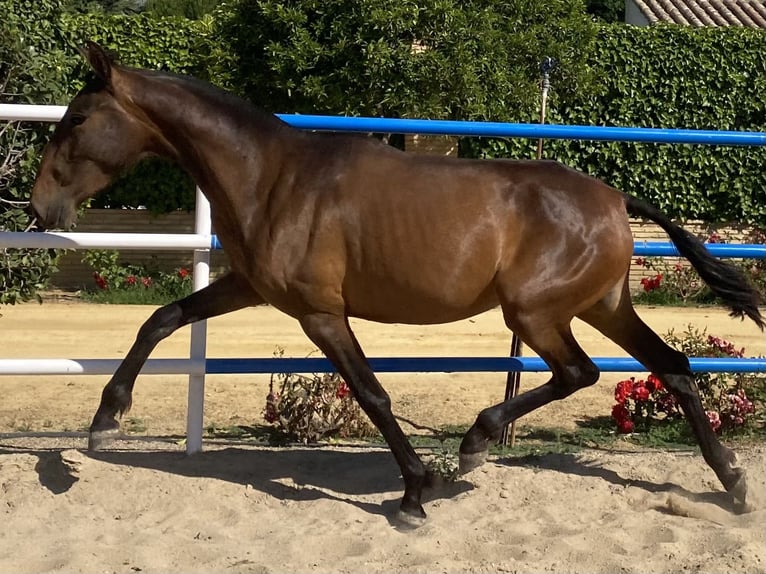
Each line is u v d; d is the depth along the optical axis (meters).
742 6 18.69
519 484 4.72
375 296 4.23
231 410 6.62
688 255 4.49
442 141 15.28
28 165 5.57
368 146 4.30
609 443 5.88
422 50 12.30
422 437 5.83
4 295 5.85
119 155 4.33
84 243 4.85
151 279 13.47
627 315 4.66
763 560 3.75
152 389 7.25
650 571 3.70
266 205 4.24
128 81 4.29
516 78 12.15
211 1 28.50
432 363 5.00
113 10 27.86
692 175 13.90
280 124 4.38
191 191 13.71
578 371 4.27
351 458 5.16
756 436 6.04
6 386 7.27
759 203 14.05
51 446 5.38
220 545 3.97
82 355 8.64
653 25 14.02
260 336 9.92
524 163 4.38
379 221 4.14
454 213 4.16
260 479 4.76
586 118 13.66
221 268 13.75
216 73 12.89
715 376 6.38
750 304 4.46
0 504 4.39
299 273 4.18
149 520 4.27
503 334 10.29
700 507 4.42
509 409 4.25
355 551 3.96
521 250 4.20
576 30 12.44
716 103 13.87
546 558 3.86
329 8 12.11
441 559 3.82
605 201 4.33
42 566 3.70
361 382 4.24
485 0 12.09
